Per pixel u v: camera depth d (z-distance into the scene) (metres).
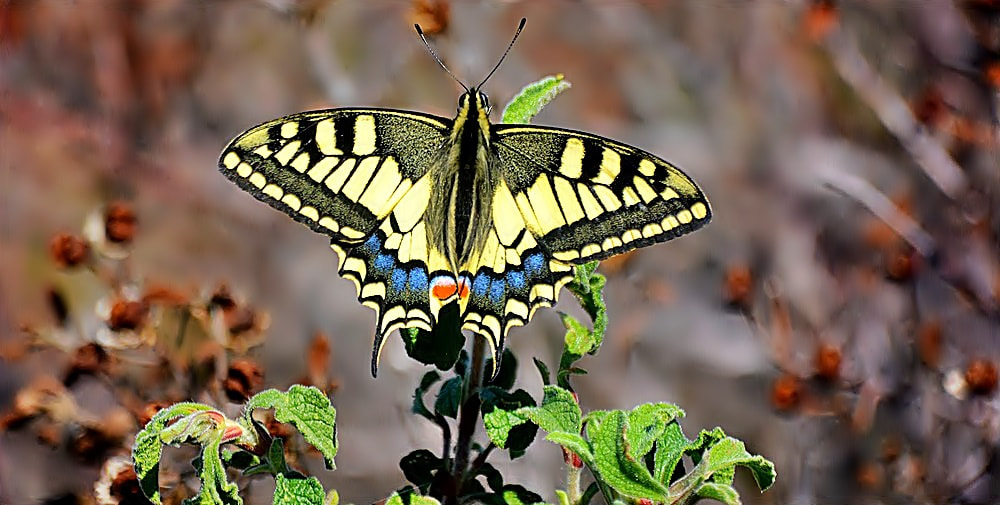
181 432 0.91
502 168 0.94
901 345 1.11
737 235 1.16
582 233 0.94
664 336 1.11
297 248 1.10
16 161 1.11
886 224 1.12
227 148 0.93
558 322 1.10
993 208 1.13
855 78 1.17
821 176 1.16
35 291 1.04
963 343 1.11
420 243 0.94
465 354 0.94
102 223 1.03
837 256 1.14
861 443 1.10
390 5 1.11
